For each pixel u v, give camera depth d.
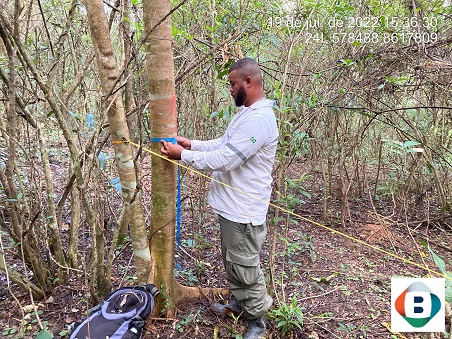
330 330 2.21
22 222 2.02
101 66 1.62
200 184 2.86
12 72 1.76
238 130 1.85
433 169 3.69
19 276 2.13
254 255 1.96
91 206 2.20
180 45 2.91
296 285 2.66
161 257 2.05
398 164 4.04
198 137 2.84
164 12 1.69
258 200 1.94
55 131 4.12
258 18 3.38
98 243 2.15
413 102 4.34
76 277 2.44
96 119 2.38
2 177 2.02
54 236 2.28
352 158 4.20
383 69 3.34
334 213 4.01
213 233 3.33
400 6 3.72
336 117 3.79
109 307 1.86
